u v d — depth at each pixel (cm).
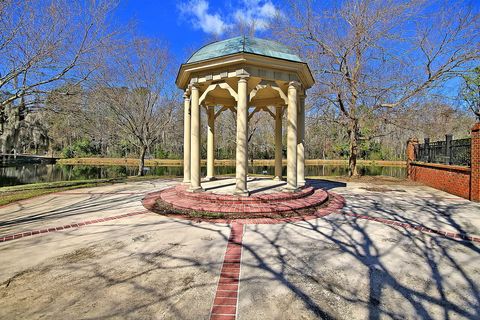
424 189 1185
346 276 350
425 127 1579
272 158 4428
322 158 4725
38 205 821
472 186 895
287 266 379
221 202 716
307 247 453
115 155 4488
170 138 4375
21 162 3509
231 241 481
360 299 296
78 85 1327
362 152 4462
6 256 414
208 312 270
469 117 3036
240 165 731
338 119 1762
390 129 2158
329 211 714
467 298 300
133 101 1884
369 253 429
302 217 646
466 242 485
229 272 359
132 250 438
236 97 728
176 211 698
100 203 845
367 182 1454
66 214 695
